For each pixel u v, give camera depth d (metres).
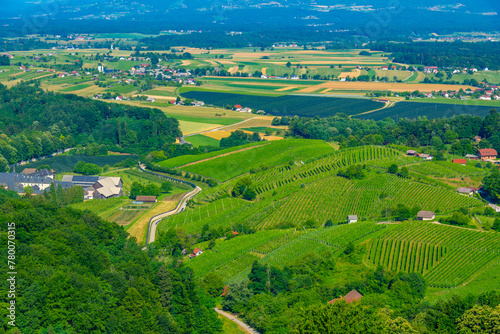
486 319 102.94
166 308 115.81
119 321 103.88
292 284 133.38
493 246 157.25
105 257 127.00
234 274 148.12
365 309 111.88
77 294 103.44
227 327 117.12
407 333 100.56
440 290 133.50
